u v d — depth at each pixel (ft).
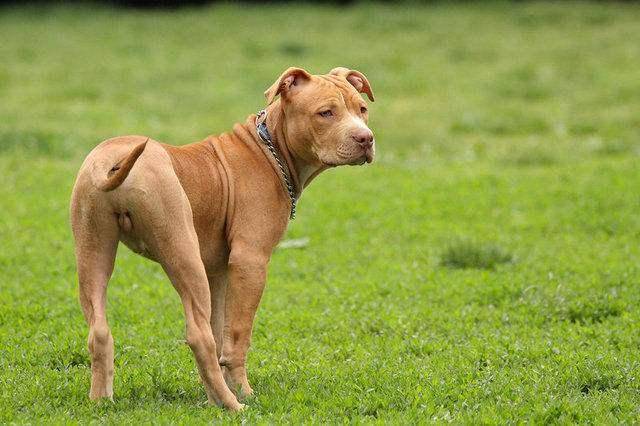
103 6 140.15
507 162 68.13
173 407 26.53
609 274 41.83
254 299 27.25
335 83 28.25
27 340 33.53
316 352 32.99
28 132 71.56
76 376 29.27
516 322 36.55
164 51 111.04
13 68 100.58
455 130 79.51
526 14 128.36
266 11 134.51
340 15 132.16
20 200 55.72
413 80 96.32
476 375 30.09
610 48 110.01
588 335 34.60
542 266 43.83
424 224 52.80
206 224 27.04
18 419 25.11
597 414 26.35
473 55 108.47
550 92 91.66
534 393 27.94
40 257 45.29
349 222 53.31
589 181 60.70
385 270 44.29
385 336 35.12
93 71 100.07
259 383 29.07
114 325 35.99
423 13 131.95
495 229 51.72
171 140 71.82
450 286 41.04
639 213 53.62
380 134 76.69
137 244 25.86
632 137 75.46
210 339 25.40
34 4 138.51
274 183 27.76
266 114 28.48
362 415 26.45
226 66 102.94
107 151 25.18
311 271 44.06
